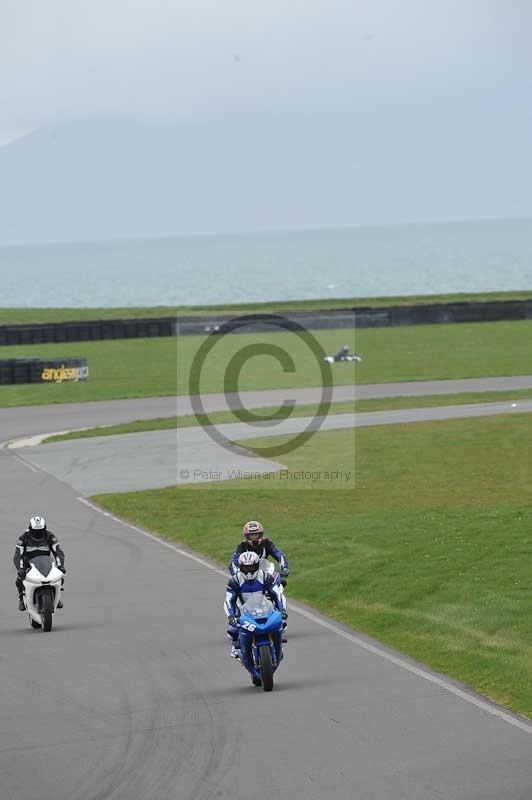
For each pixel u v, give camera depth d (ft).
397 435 490.90
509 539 276.62
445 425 516.32
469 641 190.70
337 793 120.47
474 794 118.93
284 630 186.29
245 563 166.61
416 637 197.16
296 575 251.39
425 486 376.89
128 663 178.70
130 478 401.49
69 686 166.30
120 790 124.06
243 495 364.99
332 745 135.85
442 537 283.59
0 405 627.46
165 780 126.52
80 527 315.58
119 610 217.56
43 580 201.67
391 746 134.82
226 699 157.28
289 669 172.96
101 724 147.43
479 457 433.89
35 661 181.47
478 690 160.86
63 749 138.00
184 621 207.21
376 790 120.88
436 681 164.55
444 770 126.21
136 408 604.90
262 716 148.56
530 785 121.19
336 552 272.92
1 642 195.42
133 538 299.38
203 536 300.81
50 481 396.98
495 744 134.62
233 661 178.50
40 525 209.97
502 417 536.42
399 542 280.72
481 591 226.58
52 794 123.44
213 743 138.31
